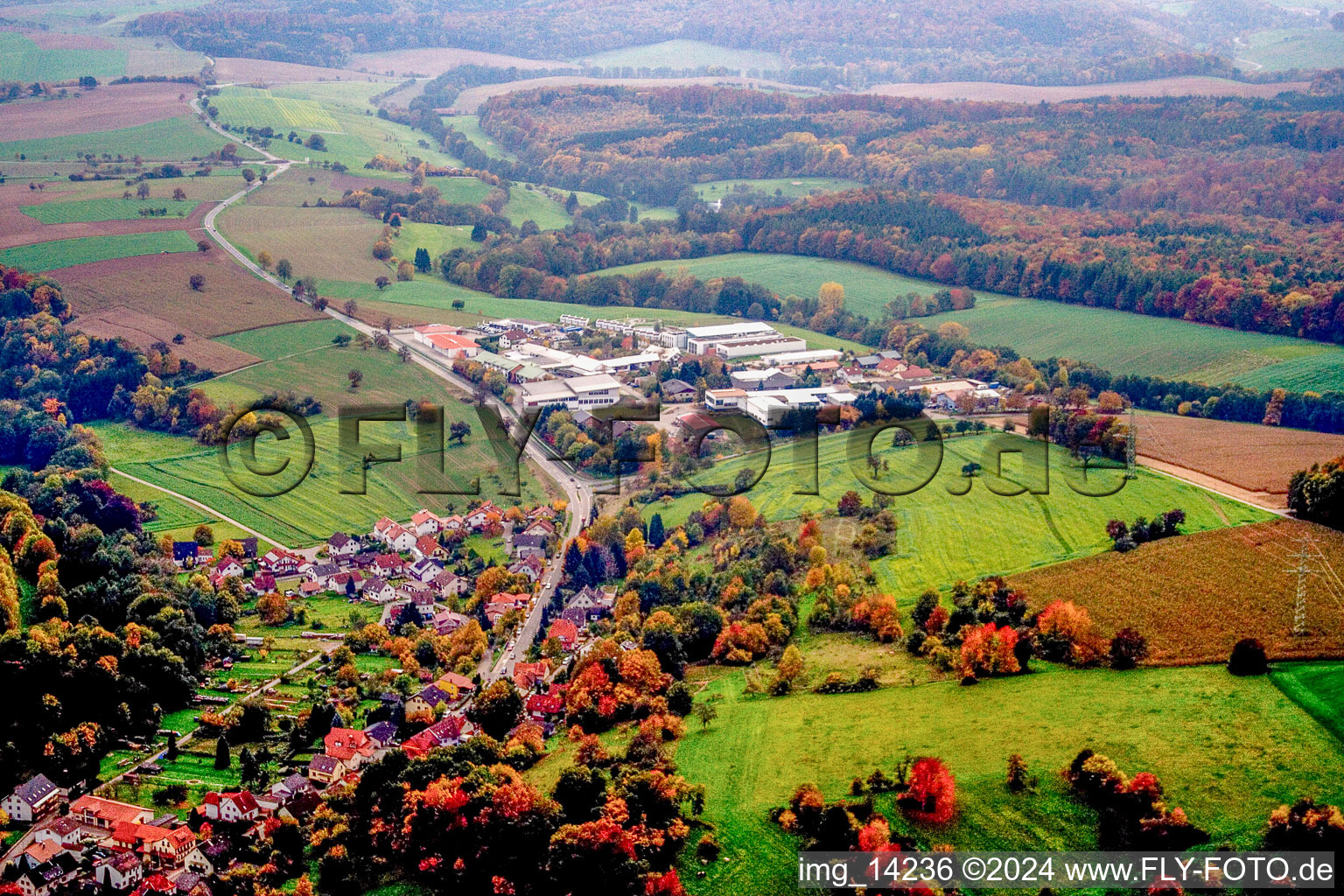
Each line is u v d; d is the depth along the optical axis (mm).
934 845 140500
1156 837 137625
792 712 171875
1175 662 173250
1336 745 150375
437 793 151875
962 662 176500
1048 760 151375
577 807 152250
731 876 141000
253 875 146375
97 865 146000
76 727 167000
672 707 178125
